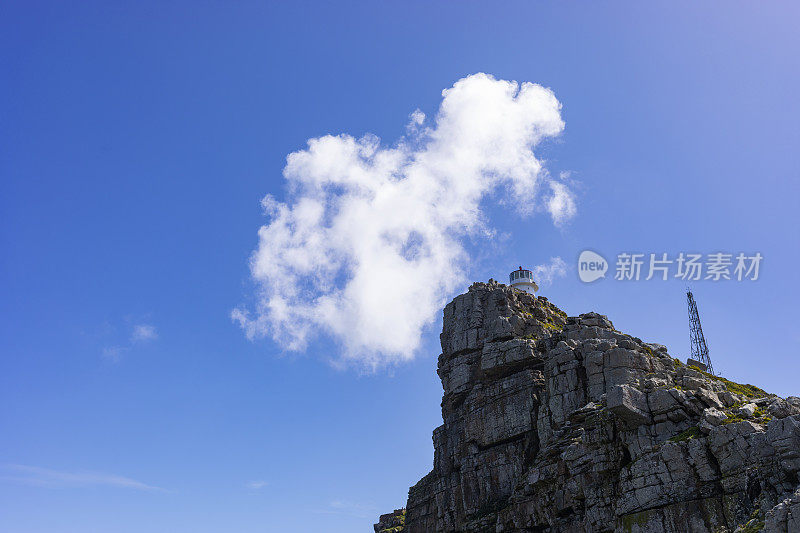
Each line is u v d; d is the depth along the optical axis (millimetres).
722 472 72250
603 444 85625
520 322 130125
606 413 87125
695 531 71250
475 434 124250
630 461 82125
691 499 72938
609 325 120938
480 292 139000
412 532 133375
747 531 63656
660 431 80250
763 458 69625
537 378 120250
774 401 80188
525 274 168750
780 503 60344
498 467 118500
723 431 73375
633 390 82375
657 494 75000
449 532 121312
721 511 70500
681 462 75062
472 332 134375
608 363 99812
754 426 72188
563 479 93312
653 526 74000
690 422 79375
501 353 125062
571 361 109125
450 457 128875
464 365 132000
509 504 108125
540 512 97688
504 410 121125
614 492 83625
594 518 84562
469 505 119438
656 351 104562
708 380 91812
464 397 130875
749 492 69188
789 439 68625
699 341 152875
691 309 156625
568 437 98062
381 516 164375
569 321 121750
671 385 87500
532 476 100812
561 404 107438
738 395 87062
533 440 116062
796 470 66938
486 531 111375
